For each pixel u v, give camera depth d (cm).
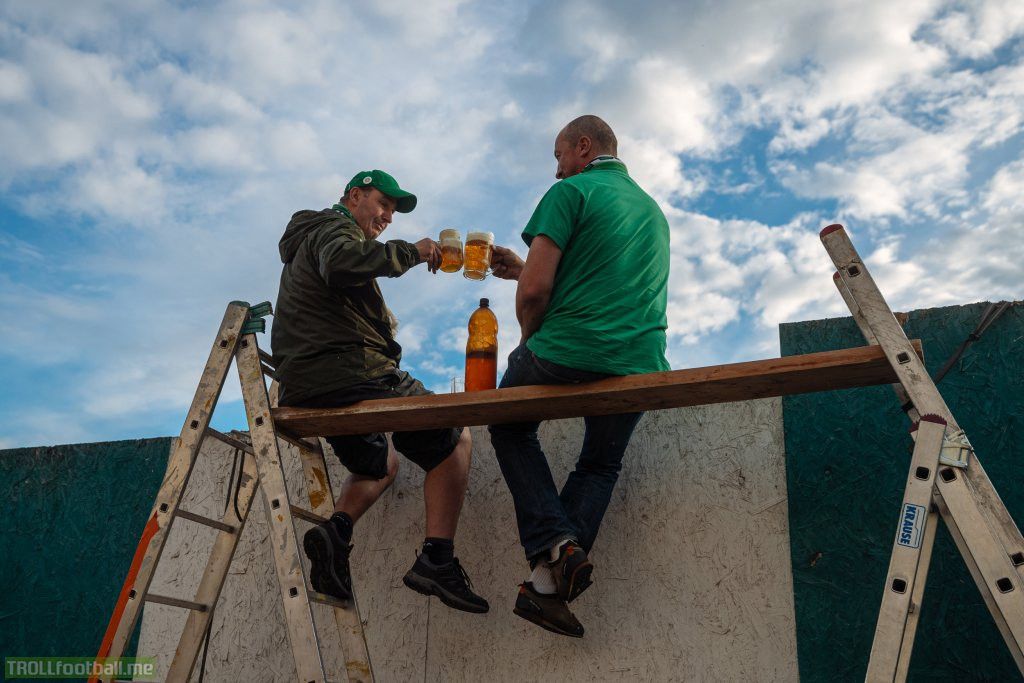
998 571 187
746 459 294
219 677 320
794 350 305
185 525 350
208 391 270
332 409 268
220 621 328
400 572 318
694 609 280
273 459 260
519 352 268
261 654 319
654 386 239
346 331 276
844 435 287
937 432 201
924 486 197
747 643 272
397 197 315
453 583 279
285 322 281
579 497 276
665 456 304
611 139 312
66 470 387
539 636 293
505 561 308
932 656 256
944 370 283
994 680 248
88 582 362
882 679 185
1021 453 265
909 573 192
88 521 374
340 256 268
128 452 382
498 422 267
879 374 226
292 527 251
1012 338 279
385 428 275
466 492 324
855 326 300
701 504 293
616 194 280
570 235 267
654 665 277
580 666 284
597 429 274
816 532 278
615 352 251
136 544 361
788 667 266
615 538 297
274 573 331
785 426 295
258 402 267
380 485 306
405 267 276
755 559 281
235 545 292
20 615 365
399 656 305
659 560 290
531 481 265
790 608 272
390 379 282
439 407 256
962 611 257
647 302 268
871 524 274
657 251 280
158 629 336
